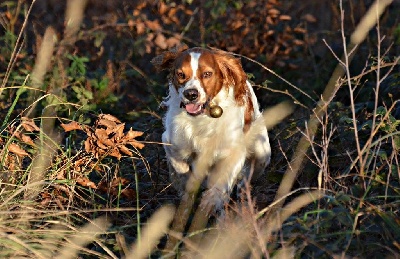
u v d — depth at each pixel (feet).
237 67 32.99
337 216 23.90
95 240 25.04
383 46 44.70
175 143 33.47
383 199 26.71
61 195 29.53
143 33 45.83
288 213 24.90
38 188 28.25
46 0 52.80
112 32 47.21
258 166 35.04
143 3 46.09
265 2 45.52
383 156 27.17
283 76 45.06
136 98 42.91
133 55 48.16
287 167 34.30
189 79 32.22
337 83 29.32
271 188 34.01
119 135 29.53
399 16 48.65
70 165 29.48
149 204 31.83
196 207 32.63
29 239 25.08
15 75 41.27
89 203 29.78
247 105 34.53
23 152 28.86
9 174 28.81
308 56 46.80
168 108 34.24
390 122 29.73
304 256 24.09
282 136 36.68
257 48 45.37
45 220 26.20
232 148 33.19
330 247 22.97
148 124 38.50
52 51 41.16
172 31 47.67
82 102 39.40
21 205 25.94
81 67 41.91
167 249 26.50
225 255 23.89
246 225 24.77
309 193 24.94
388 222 23.36
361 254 23.03
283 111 34.24
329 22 52.39
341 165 31.81
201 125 32.96
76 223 29.19
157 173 33.12
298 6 53.57
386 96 37.14
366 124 30.45
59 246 25.90
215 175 33.24
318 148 33.63
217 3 44.73
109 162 31.78
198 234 28.12
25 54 43.29
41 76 36.55
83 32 45.62
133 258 24.31
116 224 29.86
